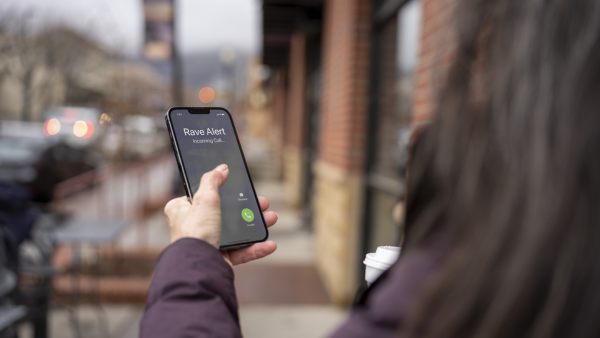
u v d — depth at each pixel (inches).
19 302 112.3
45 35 573.6
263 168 712.4
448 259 17.6
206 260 27.1
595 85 16.1
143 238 288.5
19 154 387.5
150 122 412.5
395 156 150.5
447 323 16.4
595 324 15.1
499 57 17.9
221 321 24.4
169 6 416.5
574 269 15.4
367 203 184.9
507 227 16.4
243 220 40.7
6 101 633.0
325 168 228.2
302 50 402.0
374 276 36.4
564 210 15.6
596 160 15.7
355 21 179.3
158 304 25.2
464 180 17.7
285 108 600.1
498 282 16.1
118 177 364.5
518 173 16.6
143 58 417.7
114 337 153.6
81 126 456.8
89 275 194.2
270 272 236.8
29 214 116.6
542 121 16.5
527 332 15.7
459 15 19.6
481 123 17.9
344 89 191.0
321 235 239.9
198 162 42.0
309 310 186.7
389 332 18.1
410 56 139.0
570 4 16.8
